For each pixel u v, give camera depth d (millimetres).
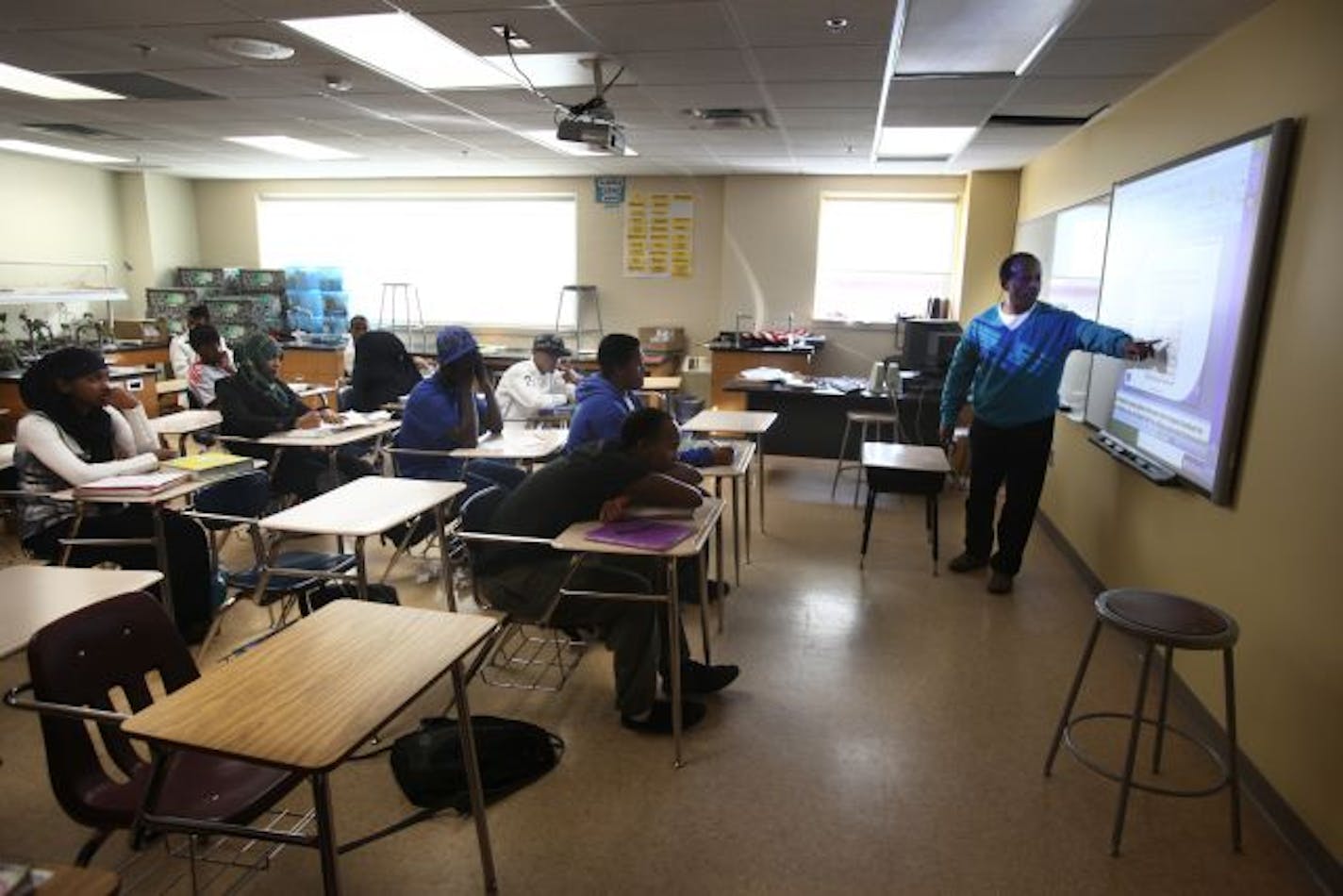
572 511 2521
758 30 3340
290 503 4398
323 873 1388
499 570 2533
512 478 3902
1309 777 2049
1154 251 3266
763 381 5941
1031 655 3207
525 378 5316
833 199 7688
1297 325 2229
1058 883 1971
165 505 3094
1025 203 6414
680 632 2746
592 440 3141
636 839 2096
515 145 6430
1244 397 2471
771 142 5945
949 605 3705
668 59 3807
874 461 4012
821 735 2604
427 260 8750
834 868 2006
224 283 8531
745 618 3514
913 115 4711
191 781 1678
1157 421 3102
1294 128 2322
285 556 3076
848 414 5727
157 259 8602
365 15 3279
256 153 7039
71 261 7953
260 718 1366
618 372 3270
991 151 5789
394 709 1401
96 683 1614
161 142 6555
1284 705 2184
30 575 1974
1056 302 5051
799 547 4484
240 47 3777
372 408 5082
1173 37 2965
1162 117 3488
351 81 4387
